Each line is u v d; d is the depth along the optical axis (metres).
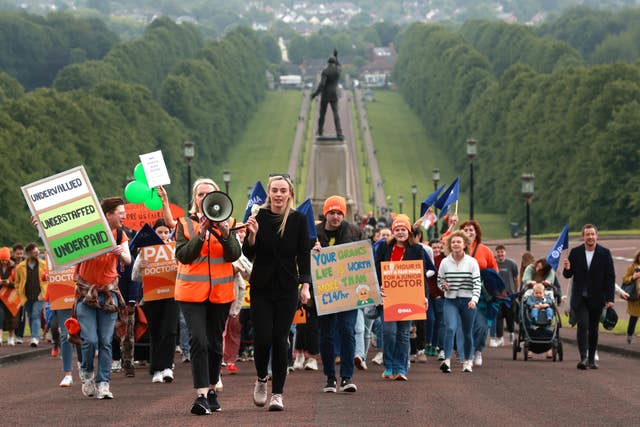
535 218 196.25
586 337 37.47
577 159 184.62
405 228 33.16
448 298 36.00
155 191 35.06
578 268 37.50
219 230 24.94
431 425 23.31
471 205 95.62
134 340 35.66
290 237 25.22
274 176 25.50
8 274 50.44
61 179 28.08
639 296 48.09
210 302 25.08
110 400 28.34
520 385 31.89
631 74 193.62
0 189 147.62
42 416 25.28
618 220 177.00
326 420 23.91
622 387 31.41
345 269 29.81
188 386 31.97
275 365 25.41
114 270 28.67
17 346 50.34
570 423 23.84
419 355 40.72
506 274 50.19
